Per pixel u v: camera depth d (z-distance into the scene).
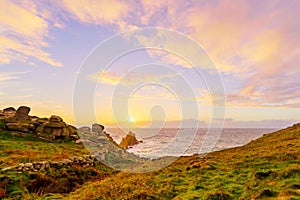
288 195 10.98
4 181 16.42
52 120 47.56
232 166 19.52
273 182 13.55
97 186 16.97
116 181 17.84
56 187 17.98
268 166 17.86
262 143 36.84
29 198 14.70
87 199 13.49
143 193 13.29
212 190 13.46
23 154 27.84
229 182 15.03
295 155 19.64
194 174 18.23
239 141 48.66
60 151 33.38
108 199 13.12
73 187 19.03
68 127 49.72
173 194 13.65
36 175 18.73
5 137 41.09
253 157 21.69
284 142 31.11
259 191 11.96
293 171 14.63
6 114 59.03
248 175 16.06
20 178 17.53
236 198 12.02
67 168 22.89
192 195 12.80
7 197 14.69
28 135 43.84
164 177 18.06
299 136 34.94
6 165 20.67
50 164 22.28
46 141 42.34
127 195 13.39
